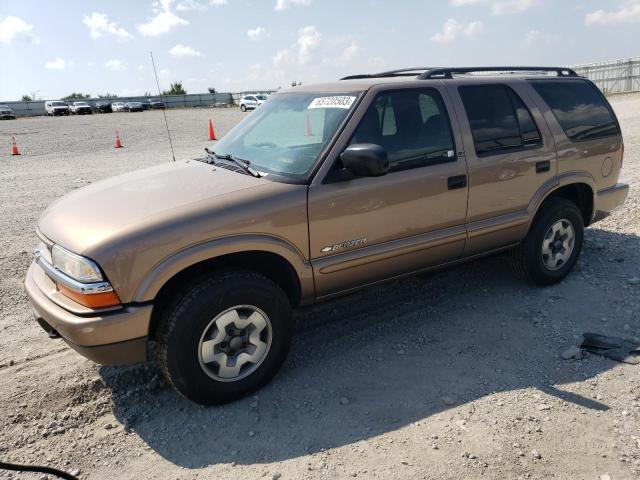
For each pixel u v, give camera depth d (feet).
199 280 10.21
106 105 177.58
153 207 10.39
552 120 15.17
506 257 16.31
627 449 9.14
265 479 8.76
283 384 11.48
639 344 12.41
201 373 10.25
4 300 16.06
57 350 13.08
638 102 86.89
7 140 74.54
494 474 8.64
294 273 11.34
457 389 11.05
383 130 12.21
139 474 9.04
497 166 13.83
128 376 11.81
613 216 22.54
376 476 8.70
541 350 12.44
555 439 9.43
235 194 10.67
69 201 11.96
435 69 13.85
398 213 12.33
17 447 9.73
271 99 14.83
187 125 96.48
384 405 10.61
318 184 11.19
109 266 9.38
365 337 13.37
